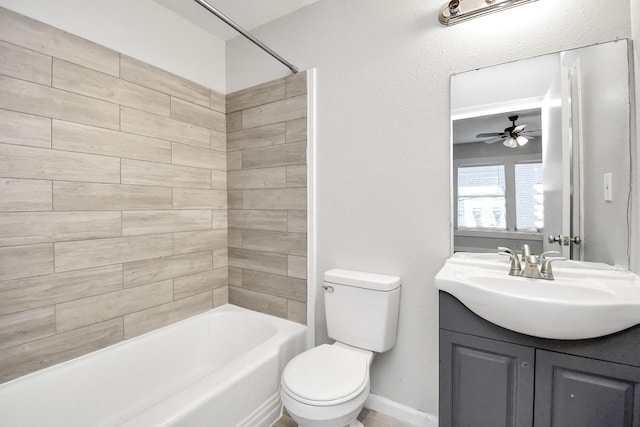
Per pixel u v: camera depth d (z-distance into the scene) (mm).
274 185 2010
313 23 1855
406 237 1591
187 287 1985
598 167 1196
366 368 1363
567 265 1259
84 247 1505
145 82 1750
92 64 1522
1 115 1244
